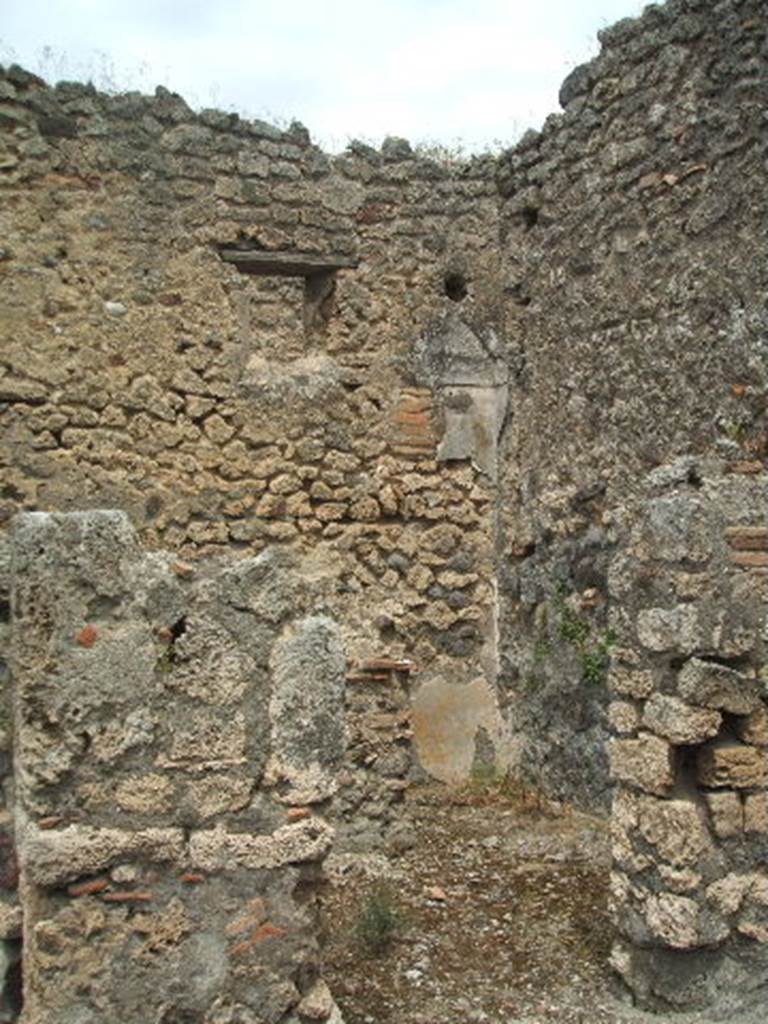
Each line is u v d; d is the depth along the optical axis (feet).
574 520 22.39
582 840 19.62
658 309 20.65
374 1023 12.87
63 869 10.70
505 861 18.63
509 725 24.09
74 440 21.47
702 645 13.19
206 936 11.19
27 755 10.71
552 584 22.94
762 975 13.19
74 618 10.88
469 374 25.09
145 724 11.07
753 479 13.74
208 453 22.67
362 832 19.40
